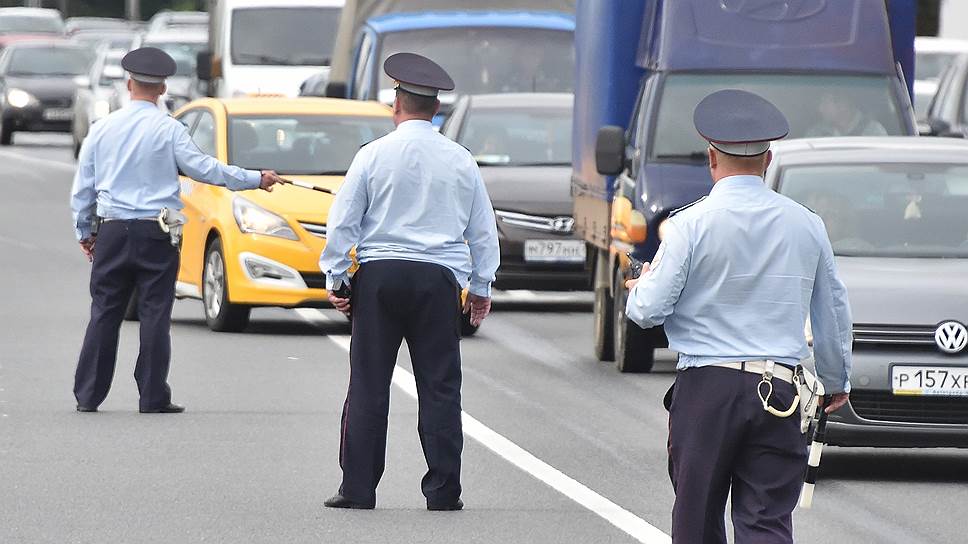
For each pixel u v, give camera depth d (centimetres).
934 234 3259
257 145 5028
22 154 12650
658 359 4494
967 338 2886
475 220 2623
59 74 13812
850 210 3303
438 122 6969
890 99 4338
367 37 7250
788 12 4391
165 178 3438
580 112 4900
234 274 4703
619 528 2531
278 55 8631
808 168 3378
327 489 2777
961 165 3378
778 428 1928
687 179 4125
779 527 1931
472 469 2970
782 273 1928
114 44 16300
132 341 4528
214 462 2978
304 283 4681
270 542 2422
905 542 2484
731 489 1975
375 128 5147
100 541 2416
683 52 4353
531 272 5338
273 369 4081
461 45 7150
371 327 2598
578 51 4962
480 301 2662
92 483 2797
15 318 4950
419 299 2584
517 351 4572
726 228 1925
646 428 3391
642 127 4281
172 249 3453
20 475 2852
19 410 3478
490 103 5962
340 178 4944
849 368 2005
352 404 2630
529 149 5772
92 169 3447
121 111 3459
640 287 1942
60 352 4306
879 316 2900
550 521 2575
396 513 2616
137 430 3269
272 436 3225
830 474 3020
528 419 3481
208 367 4100
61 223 7881
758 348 1923
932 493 2852
